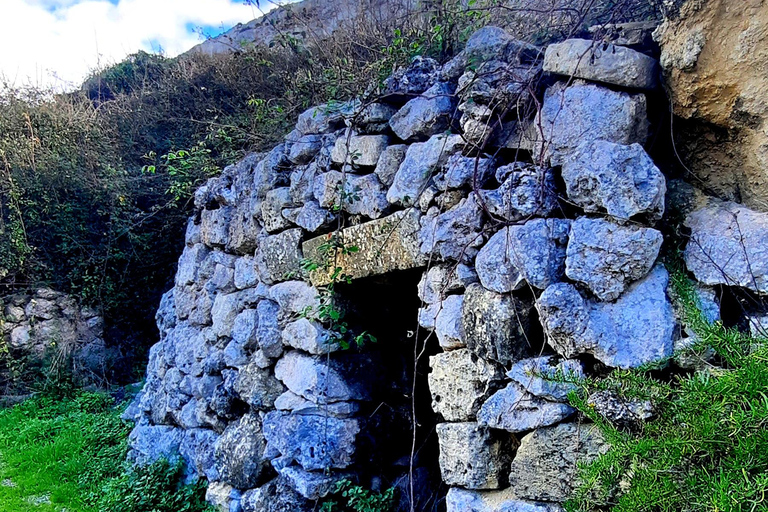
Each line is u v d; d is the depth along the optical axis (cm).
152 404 434
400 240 224
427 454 282
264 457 284
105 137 779
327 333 266
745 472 104
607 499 146
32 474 418
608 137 166
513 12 288
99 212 736
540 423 164
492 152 198
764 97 146
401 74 243
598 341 155
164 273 764
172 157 469
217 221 375
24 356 686
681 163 164
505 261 174
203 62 760
